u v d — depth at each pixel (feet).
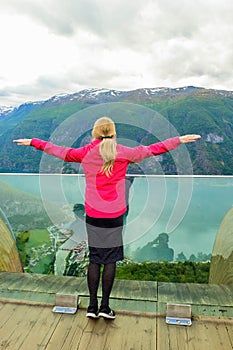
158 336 6.28
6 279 8.89
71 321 6.78
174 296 7.88
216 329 6.55
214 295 7.97
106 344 6.02
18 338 6.19
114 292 8.06
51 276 9.09
